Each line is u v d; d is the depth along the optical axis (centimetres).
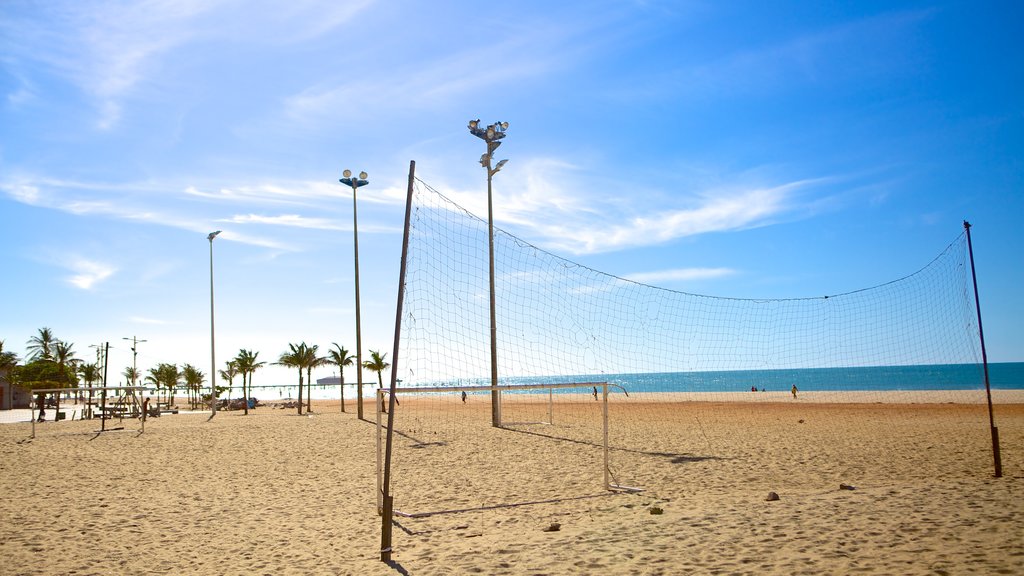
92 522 799
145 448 1599
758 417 2198
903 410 2430
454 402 3859
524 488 956
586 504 823
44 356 5184
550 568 519
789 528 583
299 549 656
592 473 1062
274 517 814
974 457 1127
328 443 1589
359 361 2434
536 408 2872
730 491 869
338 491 981
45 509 880
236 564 608
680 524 639
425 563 571
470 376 1441
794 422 1961
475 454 1312
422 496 927
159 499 943
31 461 1395
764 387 5919
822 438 1477
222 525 775
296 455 1395
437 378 1391
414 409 3062
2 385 5531
